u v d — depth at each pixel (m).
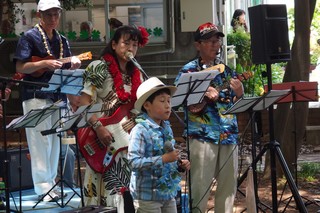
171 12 15.27
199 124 6.83
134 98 6.30
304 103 9.95
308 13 9.96
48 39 7.55
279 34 7.31
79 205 7.51
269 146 7.08
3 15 15.52
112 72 6.31
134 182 5.77
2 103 6.10
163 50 15.32
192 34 15.48
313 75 21.52
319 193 9.68
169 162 5.55
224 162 6.89
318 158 12.80
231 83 6.73
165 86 5.68
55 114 7.59
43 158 7.64
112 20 13.09
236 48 16.94
